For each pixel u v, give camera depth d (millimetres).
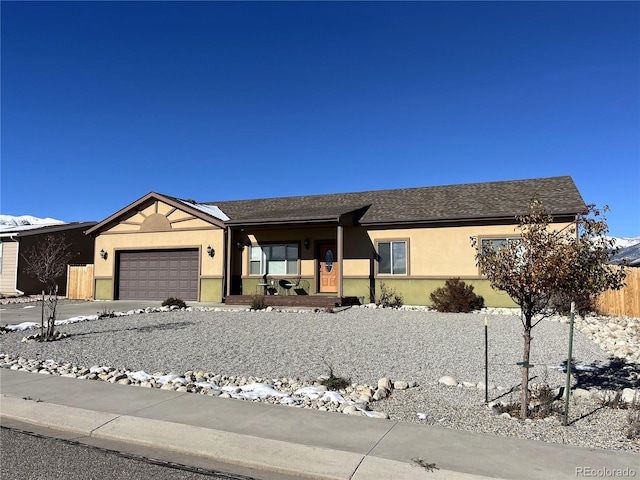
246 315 15609
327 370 8516
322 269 20328
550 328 12734
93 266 23484
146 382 7637
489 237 17750
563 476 4254
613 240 6074
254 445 5035
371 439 5160
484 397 6961
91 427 5656
